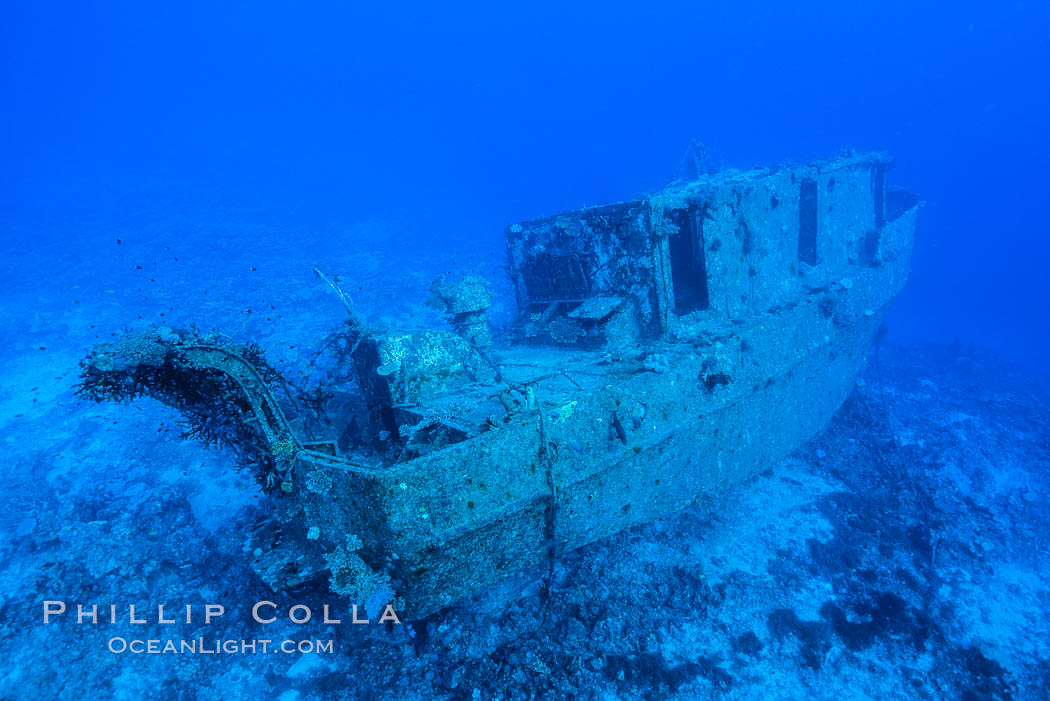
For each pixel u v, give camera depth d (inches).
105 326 949.8
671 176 727.1
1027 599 415.8
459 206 2383.1
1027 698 338.3
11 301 1059.9
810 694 337.7
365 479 259.8
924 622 382.0
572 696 323.0
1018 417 753.0
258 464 314.0
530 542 317.7
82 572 403.5
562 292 528.7
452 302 464.8
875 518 494.0
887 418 685.3
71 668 334.3
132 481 575.8
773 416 490.9
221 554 444.8
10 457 627.5
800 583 415.2
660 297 431.2
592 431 331.6
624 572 406.0
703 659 351.9
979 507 530.6
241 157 2997.0
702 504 466.9
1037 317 1740.9
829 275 610.5
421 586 279.4
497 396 333.4
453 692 327.6
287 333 886.4
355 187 2564.0
